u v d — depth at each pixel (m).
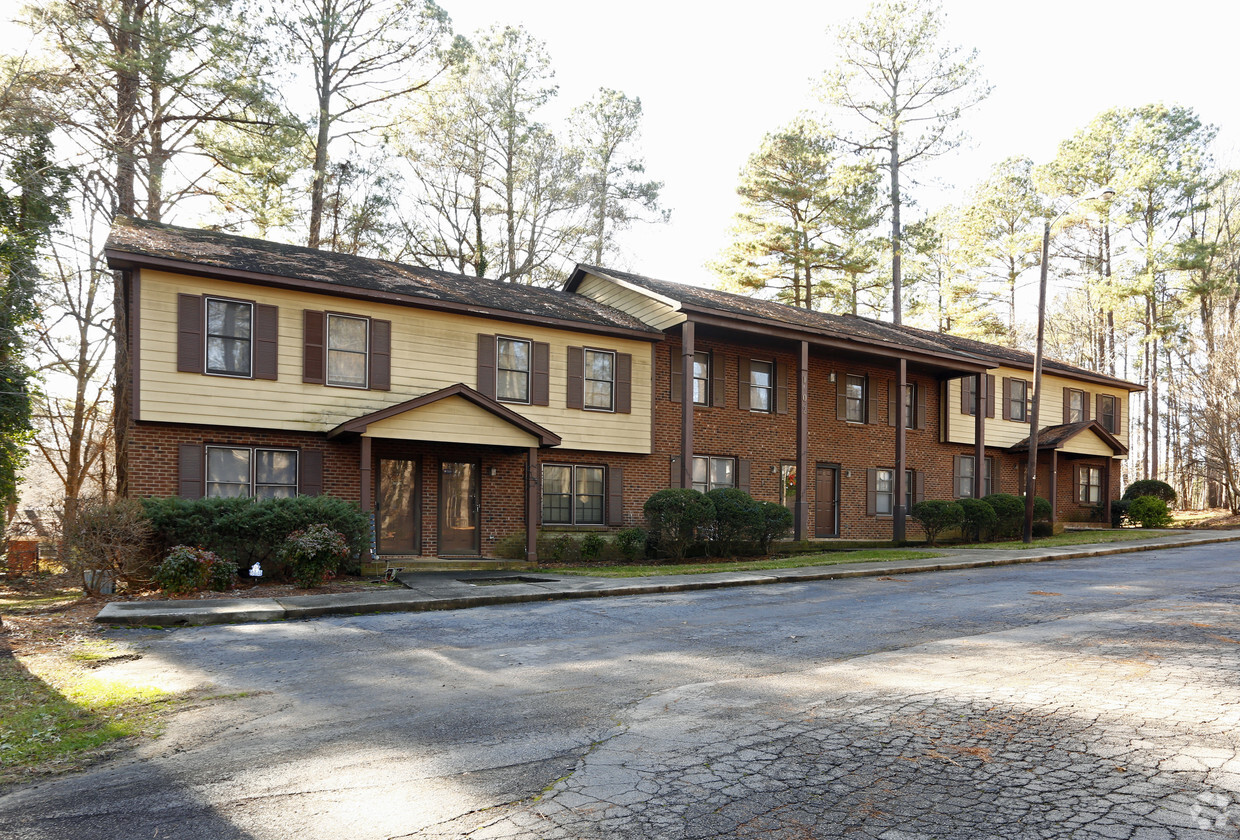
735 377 23.75
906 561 18.09
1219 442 32.50
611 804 4.56
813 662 8.29
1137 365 49.16
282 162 24.91
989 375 29.72
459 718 6.36
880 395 26.81
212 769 5.24
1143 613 10.95
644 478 21.75
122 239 15.78
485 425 17.81
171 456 15.60
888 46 34.66
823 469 25.50
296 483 16.95
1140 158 38.66
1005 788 4.71
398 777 5.04
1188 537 24.53
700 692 7.09
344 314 17.47
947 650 8.76
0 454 19.06
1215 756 5.16
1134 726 5.83
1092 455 31.59
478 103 32.28
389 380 17.83
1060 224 42.69
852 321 28.86
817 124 35.56
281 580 14.61
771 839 4.08
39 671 8.13
